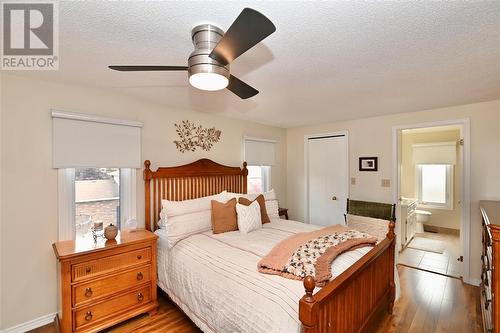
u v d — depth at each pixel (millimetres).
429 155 5094
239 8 1167
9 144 1926
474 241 2812
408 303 2449
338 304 1395
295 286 1446
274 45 1507
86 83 2191
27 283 1992
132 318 2189
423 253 3855
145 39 1458
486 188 2736
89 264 1903
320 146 4246
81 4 1129
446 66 1812
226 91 2430
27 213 1997
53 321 2096
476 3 1118
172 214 2475
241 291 1527
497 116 2680
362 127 3701
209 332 1704
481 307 2311
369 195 3625
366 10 1173
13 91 1950
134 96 2588
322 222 4215
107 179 2533
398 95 2518
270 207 3400
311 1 1105
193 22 1286
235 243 2248
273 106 2971
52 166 2104
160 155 2848
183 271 2066
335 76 2004
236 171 3639
